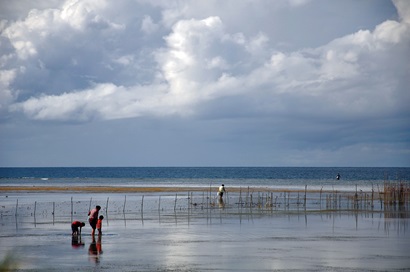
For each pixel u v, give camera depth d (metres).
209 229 47.06
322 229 46.62
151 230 46.53
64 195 103.25
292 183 165.88
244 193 109.25
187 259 32.16
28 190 118.25
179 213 64.50
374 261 31.33
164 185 152.12
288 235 42.62
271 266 30.00
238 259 32.12
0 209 71.31
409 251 34.78
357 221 53.31
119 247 36.81
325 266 30.00
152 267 29.84
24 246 37.44
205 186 145.25
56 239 41.03
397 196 77.62
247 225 50.16
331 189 127.00
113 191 116.88
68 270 29.20
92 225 42.22
